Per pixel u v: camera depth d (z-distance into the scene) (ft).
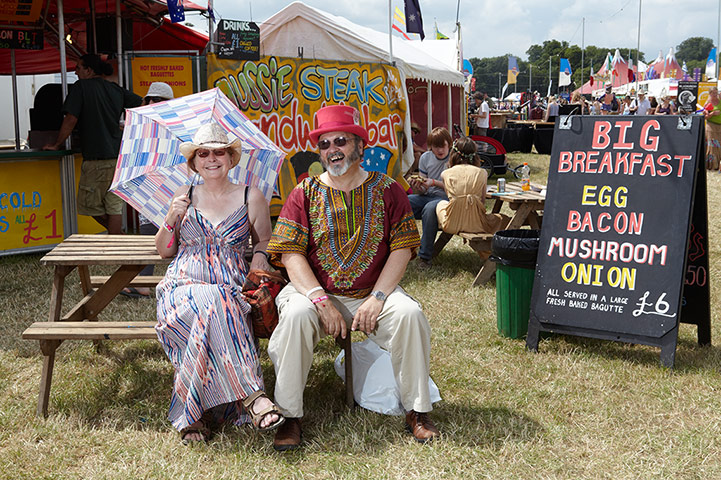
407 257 10.79
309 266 10.72
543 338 14.75
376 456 9.87
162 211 12.07
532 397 11.83
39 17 24.11
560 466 9.59
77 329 10.83
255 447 10.11
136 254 12.00
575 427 10.80
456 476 9.36
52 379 12.58
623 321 13.29
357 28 38.45
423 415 10.42
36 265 21.08
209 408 10.16
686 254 13.04
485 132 64.54
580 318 13.64
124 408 11.39
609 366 13.12
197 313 10.21
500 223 20.02
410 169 35.14
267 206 11.72
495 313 16.67
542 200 19.62
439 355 13.83
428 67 39.42
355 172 10.89
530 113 83.05
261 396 10.03
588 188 13.96
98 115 20.76
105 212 21.52
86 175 21.03
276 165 12.95
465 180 19.69
